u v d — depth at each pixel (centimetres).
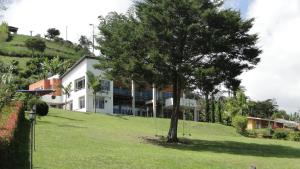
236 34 3428
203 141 3834
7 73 3050
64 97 7825
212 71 3244
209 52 3438
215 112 7506
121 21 3594
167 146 3259
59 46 14875
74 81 7369
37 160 2075
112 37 3484
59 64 10081
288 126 10144
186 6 3294
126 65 3338
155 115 7212
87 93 6900
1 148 1697
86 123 4412
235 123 5847
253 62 3553
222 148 3416
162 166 2256
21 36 14450
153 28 3359
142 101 7775
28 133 2898
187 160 2491
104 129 3878
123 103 7544
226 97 7650
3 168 1755
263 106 10550
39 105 4247
